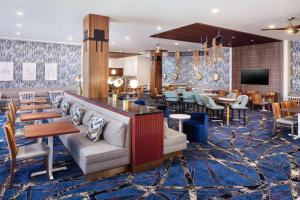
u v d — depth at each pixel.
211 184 3.36
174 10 5.78
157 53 14.80
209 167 3.97
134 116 3.64
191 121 5.78
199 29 8.01
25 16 6.45
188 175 3.65
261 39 10.11
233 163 4.15
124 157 3.69
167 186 3.30
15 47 10.49
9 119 4.02
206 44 9.02
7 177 3.54
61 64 11.64
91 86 6.17
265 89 11.35
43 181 3.41
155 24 7.26
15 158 3.26
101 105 4.91
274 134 6.27
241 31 8.33
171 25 7.39
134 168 3.69
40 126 3.81
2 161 4.19
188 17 6.40
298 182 3.43
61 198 2.96
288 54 10.45
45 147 3.58
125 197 3.00
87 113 5.15
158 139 3.94
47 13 6.10
